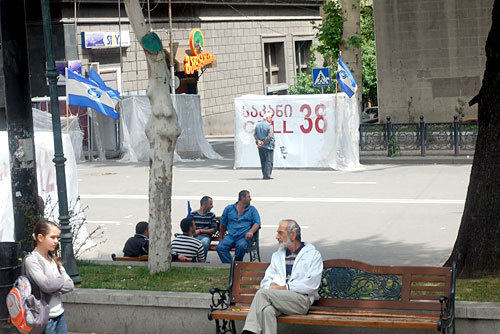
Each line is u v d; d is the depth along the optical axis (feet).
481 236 35.81
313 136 97.19
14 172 40.16
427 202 68.90
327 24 118.62
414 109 121.90
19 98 39.86
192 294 34.04
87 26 144.87
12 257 31.68
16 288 26.91
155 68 37.47
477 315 29.53
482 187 35.94
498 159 35.65
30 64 141.38
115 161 118.93
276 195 77.30
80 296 35.12
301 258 30.53
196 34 163.43
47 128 106.52
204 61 166.40
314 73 117.29
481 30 117.60
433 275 32.01
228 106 187.32
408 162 98.58
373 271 30.58
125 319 34.68
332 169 96.37
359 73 118.62
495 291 32.65
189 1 168.76
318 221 62.80
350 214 65.05
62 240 37.65
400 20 121.08
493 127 35.73
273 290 29.96
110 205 75.97
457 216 61.52
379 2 121.80
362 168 96.43
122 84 152.66
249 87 194.29
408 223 59.93
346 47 118.01
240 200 47.16
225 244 46.91
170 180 39.04
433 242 52.70
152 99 37.76
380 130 102.78
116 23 151.02
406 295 29.84
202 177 94.43
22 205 40.19
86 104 71.67
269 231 59.82
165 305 33.94
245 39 192.34
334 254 50.72
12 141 40.06
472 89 118.83
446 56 119.55
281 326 32.68
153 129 38.14
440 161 96.94
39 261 27.22
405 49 121.39
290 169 98.27
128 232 62.08
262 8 198.29
